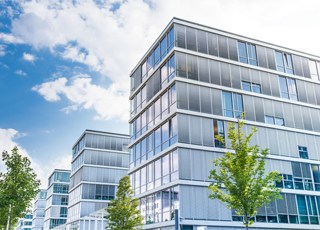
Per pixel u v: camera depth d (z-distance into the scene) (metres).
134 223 31.89
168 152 34.03
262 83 38.47
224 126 34.78
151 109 39.78
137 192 40.25
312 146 38.84
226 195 22.92
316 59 43.03
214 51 37.00
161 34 38.34
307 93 40.94
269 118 37.44
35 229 112.75
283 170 36.12
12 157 32.97
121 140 69.19
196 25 37.00
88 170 64.81
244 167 22.58
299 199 35.88
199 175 32.06
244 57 38.53
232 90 36.31
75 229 63.41
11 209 31.78
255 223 32.62
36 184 33.59
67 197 90.69
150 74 40.84
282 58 41.00
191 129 33.19
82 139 69.31
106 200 64.25
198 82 34.91
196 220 30.61
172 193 32.28
